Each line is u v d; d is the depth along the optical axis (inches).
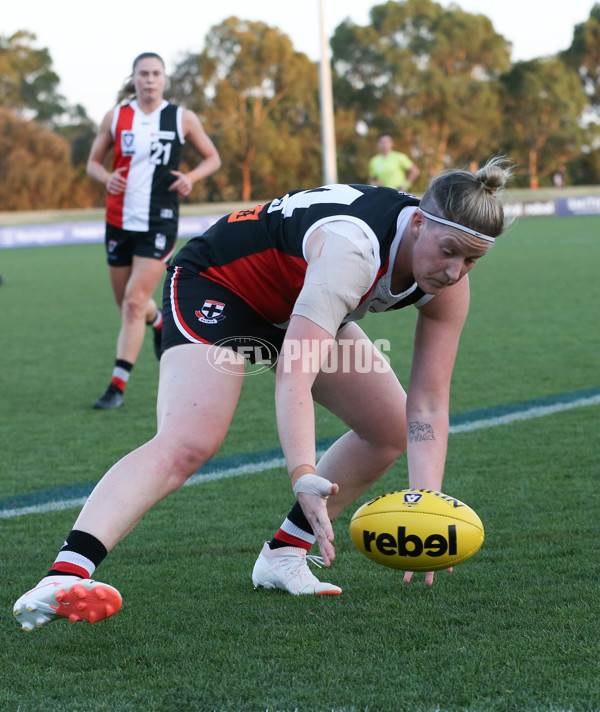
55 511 233.8
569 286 780.6
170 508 233.6
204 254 164.7
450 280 138.7
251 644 147.9
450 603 163.5
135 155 383.9
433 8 3070.9
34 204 2684.5
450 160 3166.8
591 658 136.5
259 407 367.9
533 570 178.9
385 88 3029.0
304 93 2933.1
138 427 334.6
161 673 137.6
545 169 3240.7
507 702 123.0
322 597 170.6
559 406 342.3
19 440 316.8
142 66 384.8
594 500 227.0
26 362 492.1
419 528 145.2
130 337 377.4
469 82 3041.3
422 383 165.0
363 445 179.2
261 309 161.8
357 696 126.5
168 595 173.3
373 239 140.4
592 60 3412.9
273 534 211.3
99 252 1486.2
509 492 236.5
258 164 2837.1
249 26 2869.1
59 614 135.5
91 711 125.0
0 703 128.4
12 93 3107.8
